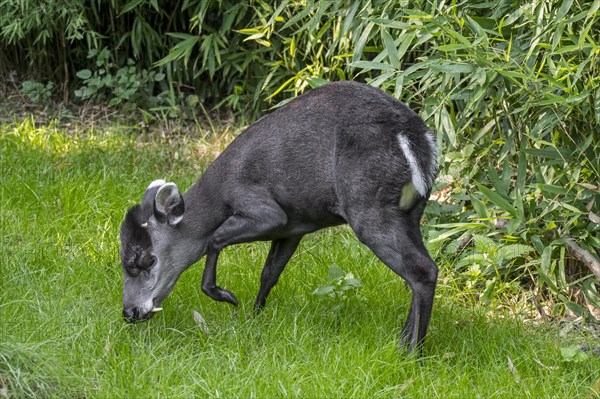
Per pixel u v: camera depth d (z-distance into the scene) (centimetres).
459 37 944
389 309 1012
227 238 930
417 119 877
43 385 800
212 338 920
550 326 1030
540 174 1063
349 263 1116
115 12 1647
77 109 1675
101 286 1054
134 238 927
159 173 1447
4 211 1226
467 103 1070
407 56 1357
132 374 835
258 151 915
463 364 902
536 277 1114
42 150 1477
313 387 809
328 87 914
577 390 848
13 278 1025
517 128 1070
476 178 1143
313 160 891
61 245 1150
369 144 861
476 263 1038
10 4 1542
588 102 1005
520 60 1045
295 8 1337
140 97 1655
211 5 1577
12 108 1667
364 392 807
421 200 874
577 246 1034
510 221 1005
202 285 940
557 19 948
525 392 832
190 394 802
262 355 880
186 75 1619
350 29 1236
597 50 930
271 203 916
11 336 852
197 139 1582
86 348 881
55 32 1658
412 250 863
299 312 963
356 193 866
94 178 1351
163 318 962
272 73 1425
